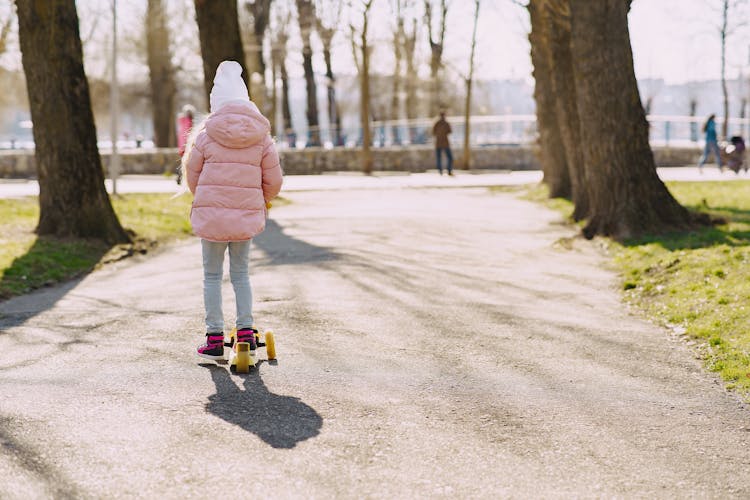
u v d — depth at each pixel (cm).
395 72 4800
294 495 348
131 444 404
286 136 4122
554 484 365
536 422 449
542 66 1884
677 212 1183
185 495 346
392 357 582
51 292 877
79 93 1202
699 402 491
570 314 740
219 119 548
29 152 3052
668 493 358
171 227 1388
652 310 752
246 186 556
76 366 552
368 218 1515
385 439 418
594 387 518
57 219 1189
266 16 4034
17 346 614
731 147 2738
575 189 1472
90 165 1205
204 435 419
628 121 1180
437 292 827
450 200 1934
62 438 411
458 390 506
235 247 569
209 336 565
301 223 1457
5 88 5581
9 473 366
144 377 525
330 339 632
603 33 1183
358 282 873
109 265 1077
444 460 391
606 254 1086
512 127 3588
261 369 548
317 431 428
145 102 6019
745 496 357
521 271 966
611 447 413
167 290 862
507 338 644
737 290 736
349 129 3972
